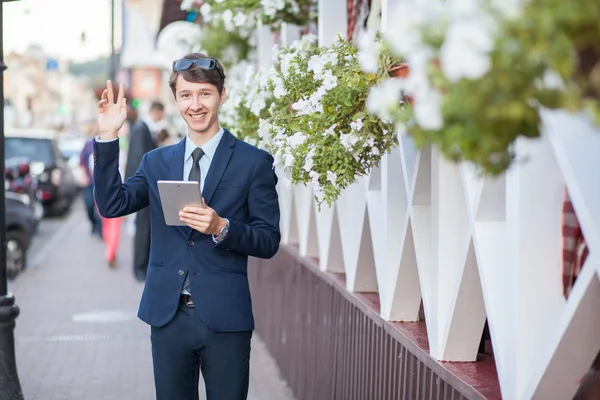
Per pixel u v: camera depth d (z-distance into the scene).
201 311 3.46
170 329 3.50
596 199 2.00
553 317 2.43
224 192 3.53
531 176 2.40
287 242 7.05
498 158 1.57
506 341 2.54
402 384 3.68
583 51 1.49
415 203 3.57
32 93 59.72
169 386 3.55
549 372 2.31
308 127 3.14
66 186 22.77
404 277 3.84
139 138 9.77
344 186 3.14
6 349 5.15
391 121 2.94
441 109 1.49
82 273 12.78
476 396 2.73
